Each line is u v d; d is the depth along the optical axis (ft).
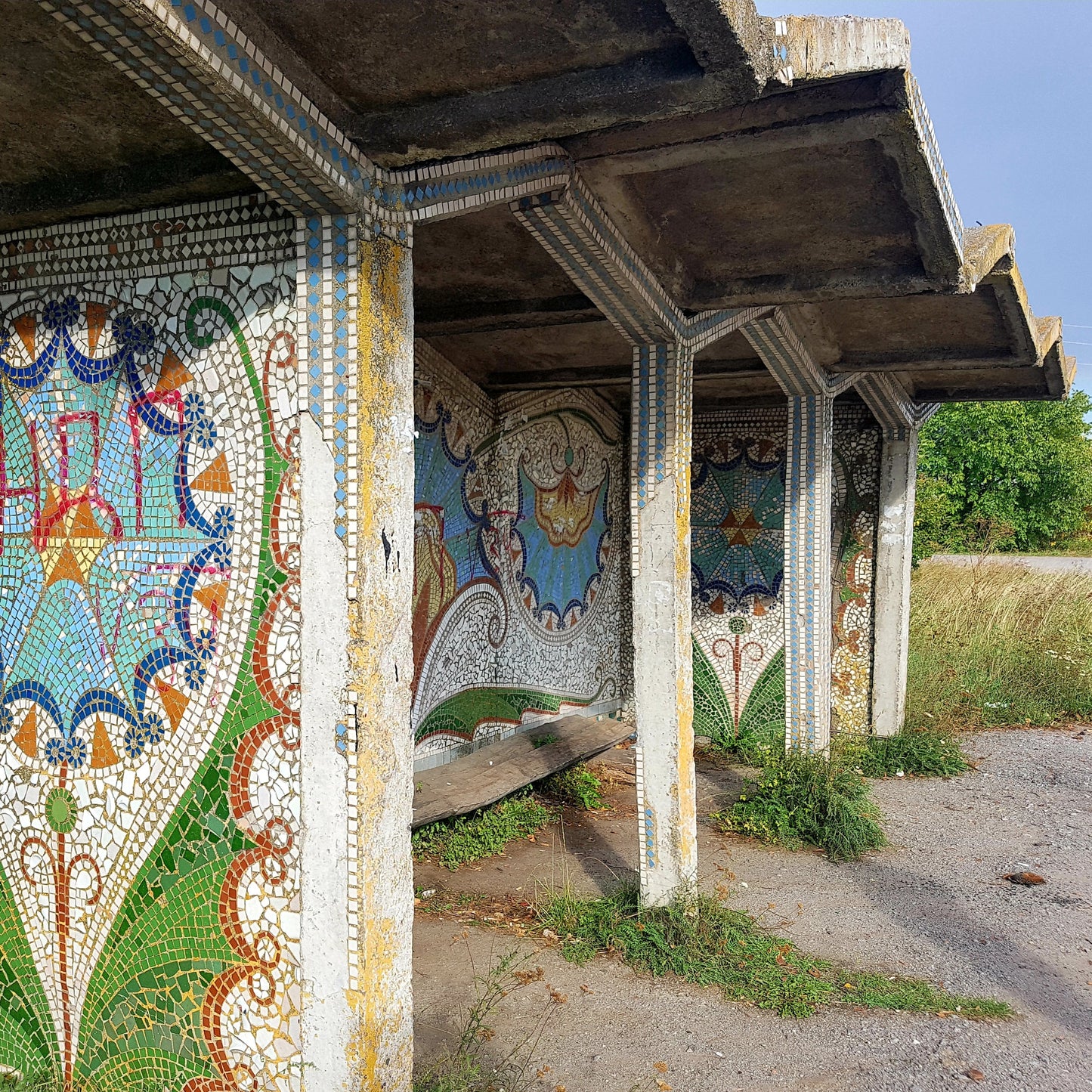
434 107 7.68
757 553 29.71
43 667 9.87
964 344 19.40
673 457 14.75
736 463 29.96
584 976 14.24
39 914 9.97
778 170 10.97
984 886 18.24
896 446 28.07
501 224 12.75
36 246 9.75
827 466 22.13
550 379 22.74
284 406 8.43
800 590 22.11
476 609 23.16
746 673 29.78
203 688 8.91
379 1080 8.26
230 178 8.34
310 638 8.26
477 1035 12.41
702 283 14.39
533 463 25.52
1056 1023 13.12
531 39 6.83
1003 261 14.96
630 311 13.74
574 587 27.73
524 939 15.53
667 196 11.98
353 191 7.84
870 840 20.35
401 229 8.49
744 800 22.44
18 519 9.98
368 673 8.11
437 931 15.80
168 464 9.08
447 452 21.99
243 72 6.53
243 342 8.63
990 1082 11.60
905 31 8.58
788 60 7.35
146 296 9.15
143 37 5.96
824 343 19.76
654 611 14.98
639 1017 13.02
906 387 26.35
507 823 20.95
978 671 34.27
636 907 15.66
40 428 9.82
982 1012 13.34
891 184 10.99
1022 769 26.73
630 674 30.60
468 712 22.84
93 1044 9.66
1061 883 18.38
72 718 9.71
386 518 8.30
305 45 7.00
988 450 80.74
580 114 7.45
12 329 9.93
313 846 8.32
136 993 9.37
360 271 7.97
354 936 8.14
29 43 6.79
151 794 9.23
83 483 9.59
